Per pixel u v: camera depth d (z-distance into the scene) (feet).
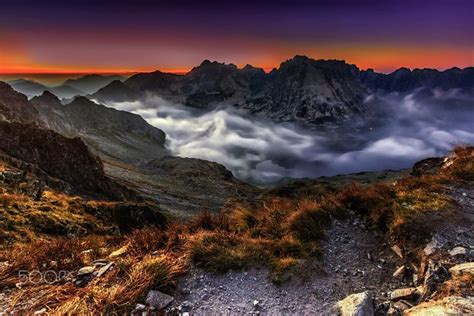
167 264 28.45
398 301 24.98
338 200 40.91
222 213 43.68
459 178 45.03
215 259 29.45
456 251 28.30
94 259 32.40
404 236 32.09
